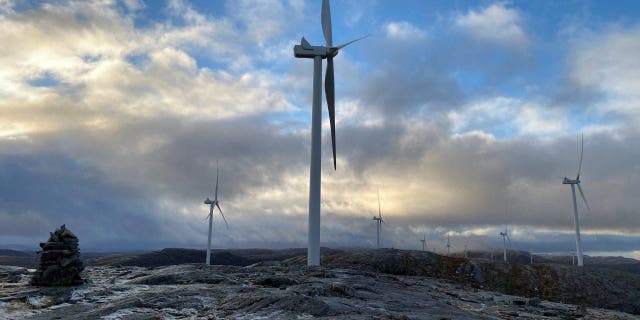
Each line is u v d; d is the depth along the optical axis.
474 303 42.25
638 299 79.25
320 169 57.53
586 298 78.62
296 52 61.19
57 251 33.38
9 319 22.53
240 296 27.52
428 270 85.25
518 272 88.56
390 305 29.62
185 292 28.75
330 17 66.25
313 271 46.94
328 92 63.47
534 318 35.28
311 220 56.28
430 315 26.91
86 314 23.36
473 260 94.00
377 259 87.88
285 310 24.47
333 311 24.66
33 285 32.50
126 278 41.81
